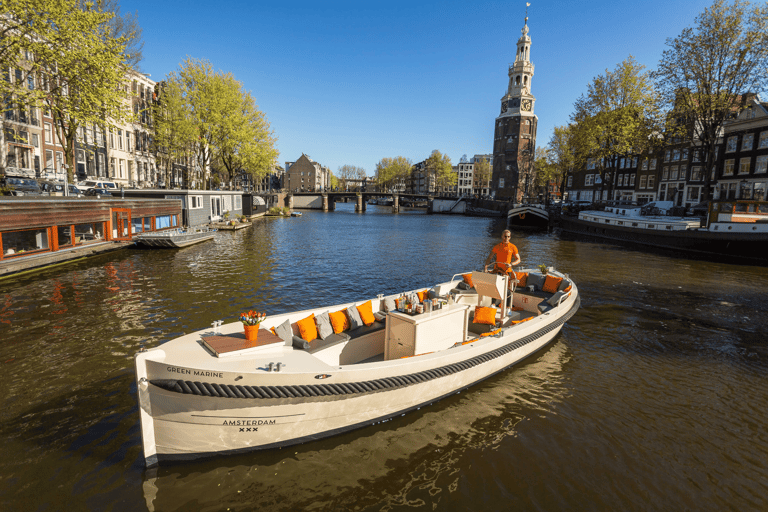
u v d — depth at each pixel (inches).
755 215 908.0
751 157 1293.1
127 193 1094.4
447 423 229.9
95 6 786.2
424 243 1154.7
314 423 198.5
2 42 670.5
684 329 408.2
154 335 355.3
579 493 179.2
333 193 3314.5
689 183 1688.0
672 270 745.6
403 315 239.0
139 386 170.6
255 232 1344.7
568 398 262.7
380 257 869.8
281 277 626.8
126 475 179.6
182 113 1518.2
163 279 582.9
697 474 193.6
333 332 251.9
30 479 176.4
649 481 187.9
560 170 2235.5
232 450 187.9
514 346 277.7
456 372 245.3
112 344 332.5
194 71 1488.7
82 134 1322.6
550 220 1873.8
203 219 1348.4
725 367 317.7
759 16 968.3
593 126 1432.1
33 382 266.1
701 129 1200.2
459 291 349.1
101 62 743.7
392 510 166.2
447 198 3208.7
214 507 164.1
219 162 1879.9
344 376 189.9
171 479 177.8
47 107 760.3
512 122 3112.7
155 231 979.3
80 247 708.7
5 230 548.1
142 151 1732.3
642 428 230.8
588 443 215.3
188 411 174.7
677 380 293.1
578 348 352.2
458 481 184.4
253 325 196.2
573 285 399.9
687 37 1067.3
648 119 1286.9
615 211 1533.0
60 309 425.4
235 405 176.4
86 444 201.9
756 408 255.9
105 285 535.8
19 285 521.7
